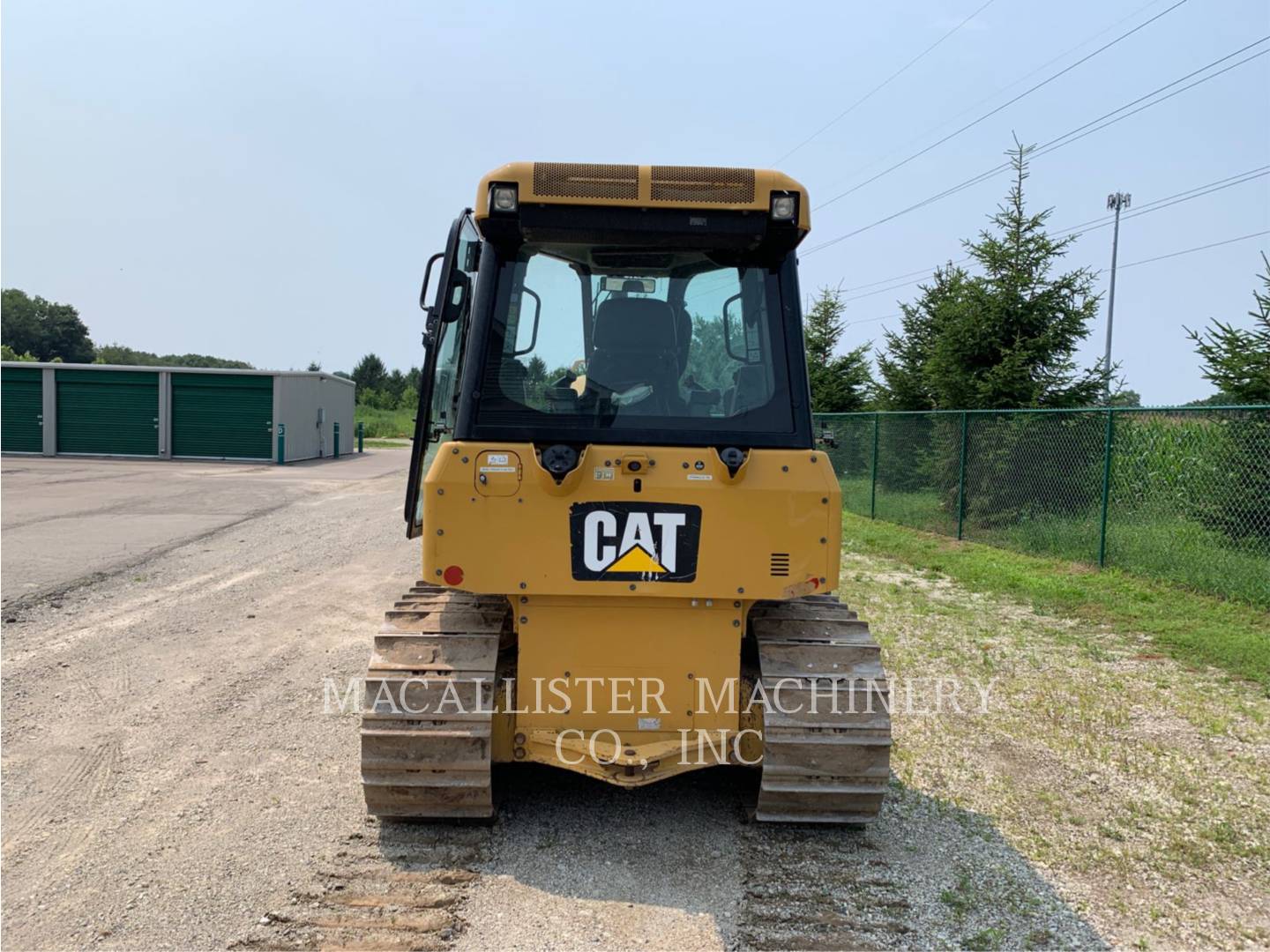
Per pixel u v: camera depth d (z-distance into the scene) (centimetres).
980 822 434
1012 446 1334
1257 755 528
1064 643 776
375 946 317
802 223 390
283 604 857
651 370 397
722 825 422
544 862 381
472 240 418
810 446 392
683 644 385
